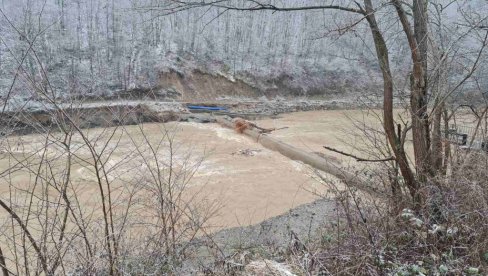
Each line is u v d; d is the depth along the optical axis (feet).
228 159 56.03
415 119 17.06
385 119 17.66
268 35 128.88
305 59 127.95
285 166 53.88
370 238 13.51
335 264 13.52
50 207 13.34
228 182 44.75
